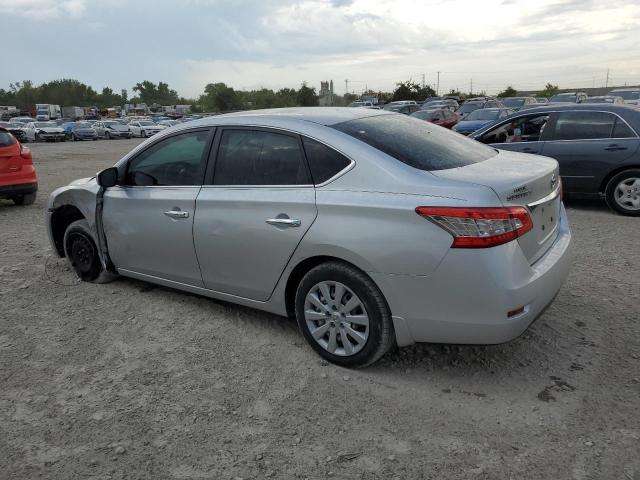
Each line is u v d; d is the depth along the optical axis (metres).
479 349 3.70
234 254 3.79
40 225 7.97
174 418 3.03
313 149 3.48
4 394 3.30
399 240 3.03
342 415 3.02
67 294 4.90
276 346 3.83
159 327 4.18
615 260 5.49
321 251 3.32
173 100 179.50
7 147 9.12
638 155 7.37
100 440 2.85
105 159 21.45
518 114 8.46
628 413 2.94
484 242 2.86
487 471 2.55
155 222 4.24
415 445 2.75
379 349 3.28
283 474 2.57
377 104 46.81
